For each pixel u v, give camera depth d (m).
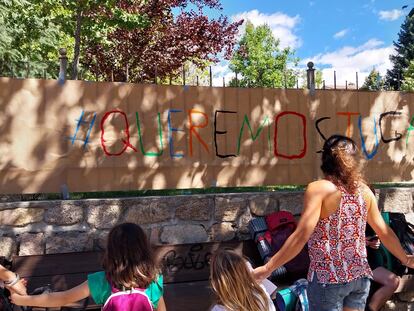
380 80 6.73
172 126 5.21
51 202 4.65
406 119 6.13
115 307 2.64
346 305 3.29
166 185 5.18
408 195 5.85
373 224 3.41
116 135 5.02
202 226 5.11
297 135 5.68
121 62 10.92
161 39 11.05
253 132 5.51
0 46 8.67
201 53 11.19
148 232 4.91
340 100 5.86
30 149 4.74
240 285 2.68
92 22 8.87
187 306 4.58
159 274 2.90
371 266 4.76
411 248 4.80
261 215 5.32
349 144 3.30
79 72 9.78
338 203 3.17
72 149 4.87
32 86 4.75
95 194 7.05
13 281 3.21
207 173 5.33
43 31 9.78
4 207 4.52
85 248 4.70
